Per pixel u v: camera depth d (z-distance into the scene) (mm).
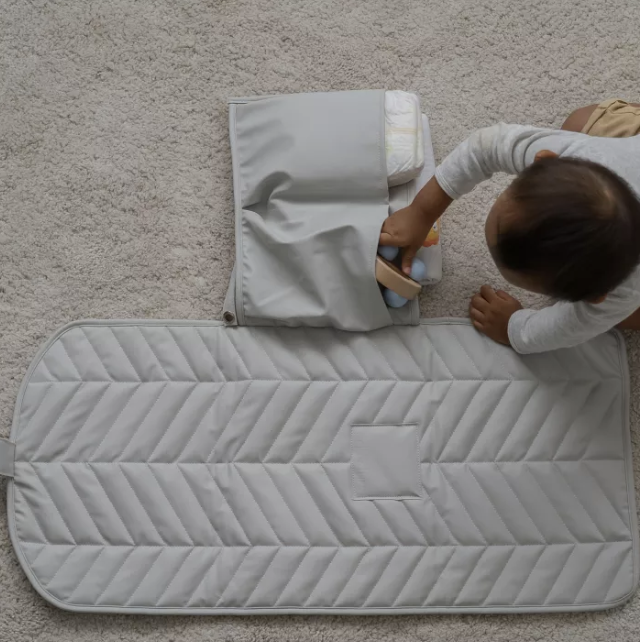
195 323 1059
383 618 1017
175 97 1159
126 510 1007
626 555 1018
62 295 1102
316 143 1028
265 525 1004
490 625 1018
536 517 1016
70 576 994
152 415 1029
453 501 1015
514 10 1186
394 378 1044
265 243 1043
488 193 1132
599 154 861
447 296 1104
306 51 1174
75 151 1139
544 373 1050
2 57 1162
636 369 1092
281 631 1010
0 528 1031
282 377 1040
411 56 1175
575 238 753
